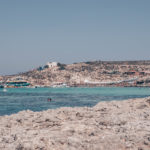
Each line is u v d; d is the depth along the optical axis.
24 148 14.91
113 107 31.69
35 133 17.94
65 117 25.31
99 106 32.75
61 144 15.55
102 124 20.73
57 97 163.38
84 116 25.84
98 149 14.95
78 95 191.88
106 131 18.23
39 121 23.44
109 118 22.23
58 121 23.50
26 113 27.97
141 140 15.77
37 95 194.38
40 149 14.93
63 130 18.52
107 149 14.95
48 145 15.38
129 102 34.84
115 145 15.30
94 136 16.92
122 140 15.95
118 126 19.48
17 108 85.50
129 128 18.39
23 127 21.58
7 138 16.53
